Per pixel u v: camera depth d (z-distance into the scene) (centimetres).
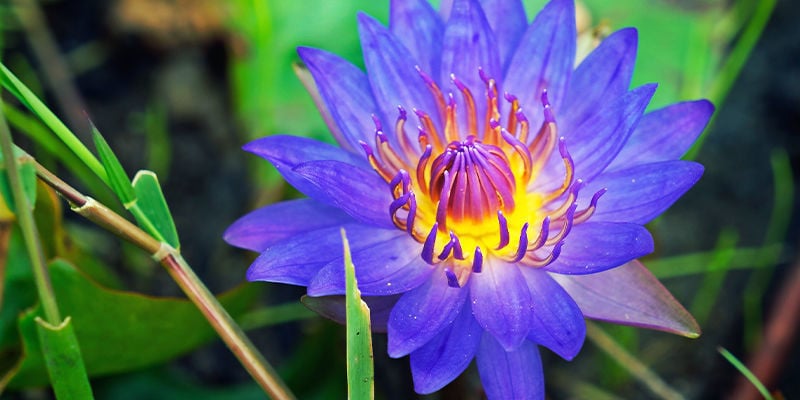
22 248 57
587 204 54
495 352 53
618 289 54
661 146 55
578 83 56
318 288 52
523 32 57
